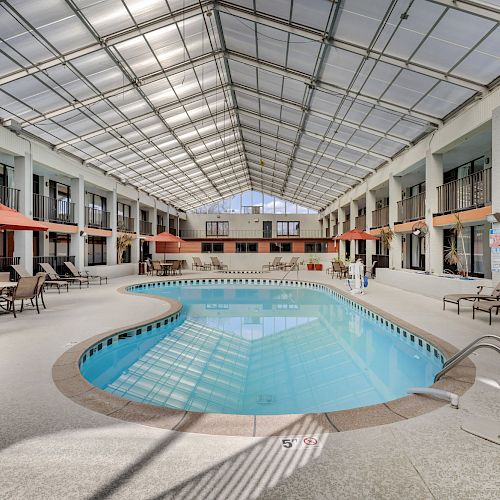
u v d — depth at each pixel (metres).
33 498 1.72
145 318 6.45
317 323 7.89
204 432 2.36
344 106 10.16
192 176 21.39
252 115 13.30
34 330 5.41
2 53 6.88
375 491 1.77
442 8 5.62
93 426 2.43
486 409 2.68
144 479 1.86
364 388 4.21
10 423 2.46
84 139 11.70
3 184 10.83
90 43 7.35
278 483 1.83
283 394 4.03
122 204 19.89
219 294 12.48
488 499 1.71
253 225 30.56
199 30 8.30
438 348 4.63
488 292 7.26
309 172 19.27
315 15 6.80
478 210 8.02
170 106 11.49
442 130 9.16
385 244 13.88
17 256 10.30
